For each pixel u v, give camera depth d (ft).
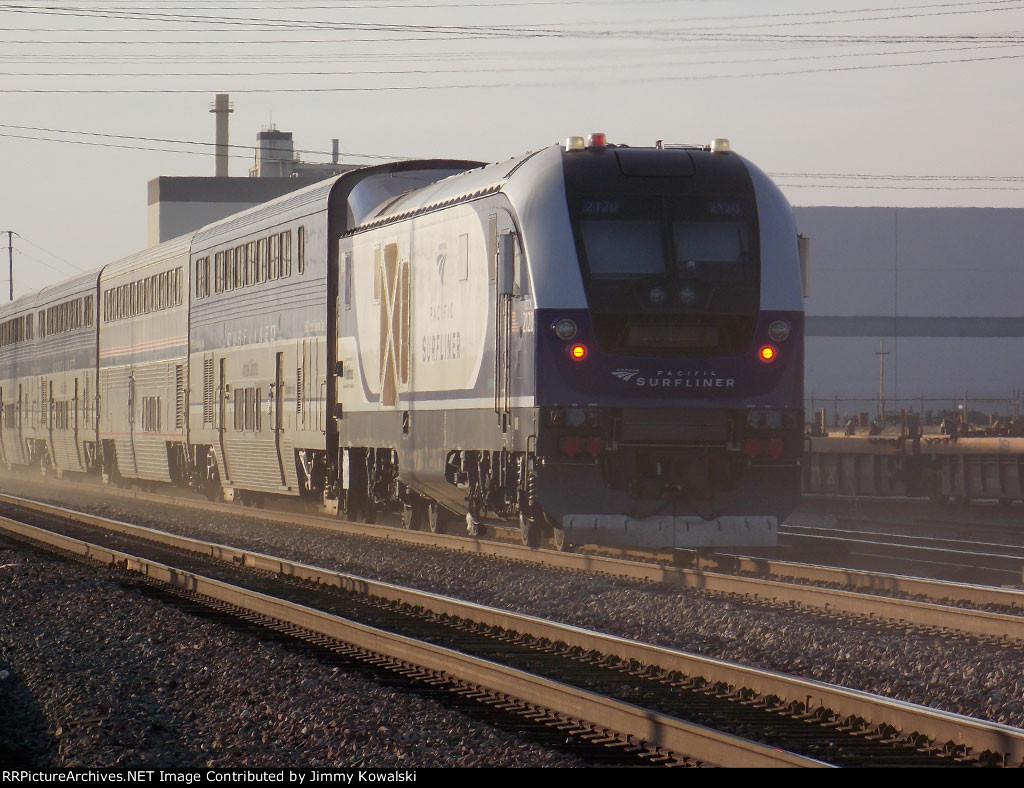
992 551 239.50
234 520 315.99
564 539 192.34
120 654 143.23
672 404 188.14
